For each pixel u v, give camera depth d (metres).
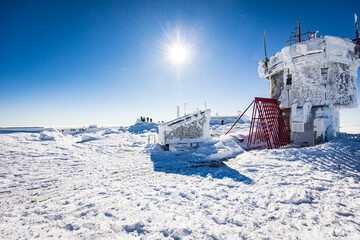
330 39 11.45
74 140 17.03
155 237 2.93
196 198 4.49
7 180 5.97
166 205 4.09
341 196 4.32
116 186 5.40
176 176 6.46
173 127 11.81
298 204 4.06
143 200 4.33
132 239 2.87
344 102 11.76
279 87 14.52
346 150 8.03
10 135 13.29
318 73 12.16
